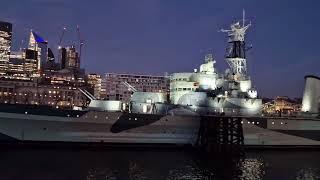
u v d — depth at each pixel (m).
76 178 46.91
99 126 67.38
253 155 70.19
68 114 65.94
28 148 64.19
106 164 55.34
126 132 68.75
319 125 79.88
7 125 63.81
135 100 79.00
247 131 75.19
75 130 66.25
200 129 72.06
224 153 69.62
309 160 66.31
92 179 46.91
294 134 78.31
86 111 66.88
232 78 83.19
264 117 76.56
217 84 81.44
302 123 78.94
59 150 63.97
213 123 70.56
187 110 76.25
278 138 77.38
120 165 55.19
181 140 71.69
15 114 64.00
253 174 53.81
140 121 69.56
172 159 62.12
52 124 65.31
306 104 86.69
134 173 51.00
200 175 51.72
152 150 69.12
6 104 64.00
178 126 71.56
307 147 79.00
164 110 76.62
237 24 85.25
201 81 80.25
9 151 61.31
